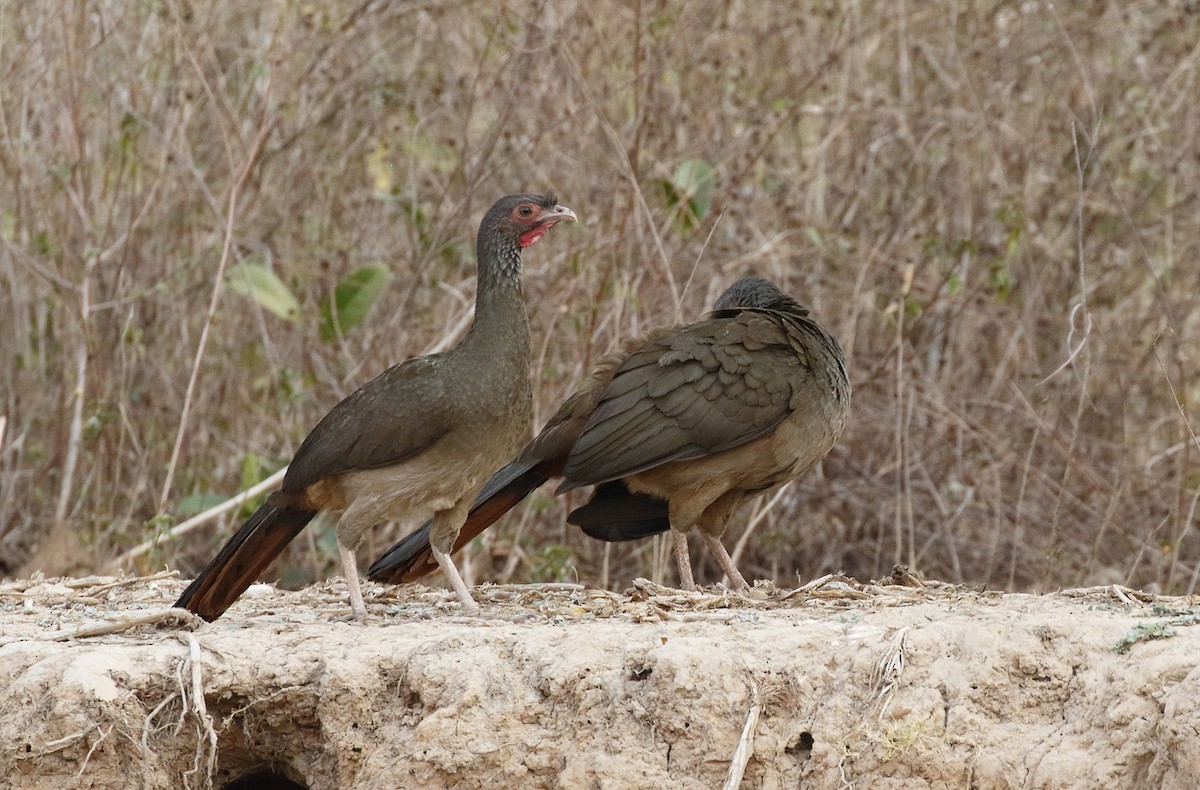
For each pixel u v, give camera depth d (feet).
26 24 60.03
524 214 35.19
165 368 59.93
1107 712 27.50
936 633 29.89
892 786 28.22
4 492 59.62
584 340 55.83
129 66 60.75
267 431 59.57
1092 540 55.67
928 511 58.49
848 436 59.93
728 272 60.18
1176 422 60.13
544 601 38.32
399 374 34.60
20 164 58.08
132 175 59.11
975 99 60.39
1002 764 27.89
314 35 60.85
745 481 40.47
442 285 57.57
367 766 29.73
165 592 41.06
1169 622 29.66
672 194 55.26
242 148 60.18
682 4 60.95
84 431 55.62
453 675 29.91
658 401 38.88
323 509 36.09
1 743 29.43
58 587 41.27
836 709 28.96
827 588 37.47
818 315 61.62
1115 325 61.98
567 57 55.77
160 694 30.35
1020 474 58.29
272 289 55.67
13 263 60.34
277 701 30.71
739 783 28.32
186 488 58.13
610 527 42.37
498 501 40.93
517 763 29.19
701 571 57.57
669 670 29.14
